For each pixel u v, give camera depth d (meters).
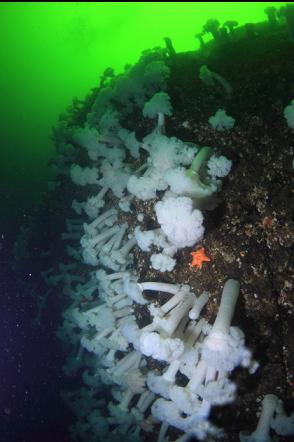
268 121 1.54
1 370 3.15
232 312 1.32
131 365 1.87
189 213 1.26
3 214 4.62
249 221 1.50
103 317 1.94
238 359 1.19
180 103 1.80
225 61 1.85
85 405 2.36
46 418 3.00
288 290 1.43
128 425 1.96
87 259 2.07
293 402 1.41
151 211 1.80
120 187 1.91
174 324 1.41
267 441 1.34
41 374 3.13
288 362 1.42
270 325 1.44
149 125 1.92
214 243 1.53
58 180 2.66
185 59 2.05
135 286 1.65
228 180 1.54
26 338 3.21
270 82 1.60
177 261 1.61
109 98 2.03
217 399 1.33
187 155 1.49
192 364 1.43
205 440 1.50
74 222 2.52
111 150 1.91
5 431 2.95
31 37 10.62
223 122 1.56
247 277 1.47
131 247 1.91
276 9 1.98
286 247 1.43
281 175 1.48
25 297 3.29
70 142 2.47
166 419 1.51
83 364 2.53
